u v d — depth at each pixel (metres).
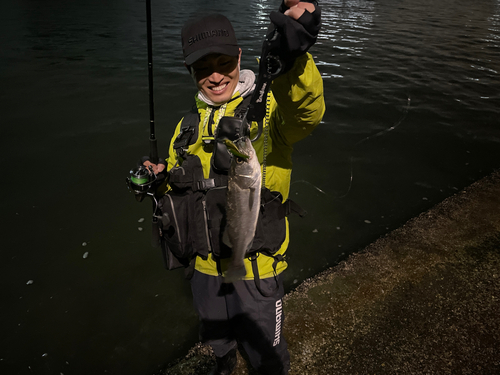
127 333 2.39
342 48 9.86
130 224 3.39
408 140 4.91
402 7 21.03
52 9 17.09
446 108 6.01
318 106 1.16
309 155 4.55
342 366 1.95
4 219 3.36
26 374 2.13
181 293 2.70
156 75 7.51
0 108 5.68
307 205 3.62
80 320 2.48
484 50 10.17
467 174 4.09
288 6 0.98
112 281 2.80
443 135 5.05
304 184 3.96
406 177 4.06
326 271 2.62
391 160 4.42
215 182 1.38
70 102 6.02
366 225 3.33
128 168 4.24
